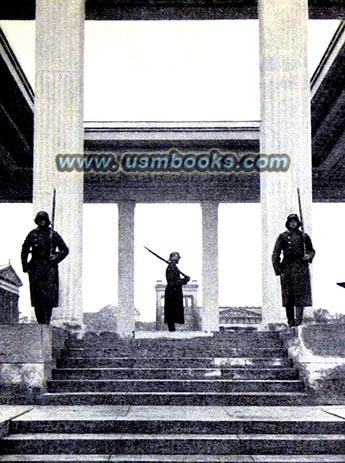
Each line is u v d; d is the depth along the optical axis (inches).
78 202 695.7
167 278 705.0
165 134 1267.2
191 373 467.5
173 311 699.4
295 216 532.7
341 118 1210.6
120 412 379.6
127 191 1517.0
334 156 1384.1
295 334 467.8
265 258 687.1
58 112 710.5
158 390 444.8
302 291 520.7
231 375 466.0
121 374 465.1
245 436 335.0
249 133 1270.9
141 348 506.0
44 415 364.5
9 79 1053.2
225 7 879.7
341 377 439.2
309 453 325.7
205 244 1508.4
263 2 729.0
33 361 434.9
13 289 2236.7
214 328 1475.1
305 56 717.3
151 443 326.3
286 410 394.6
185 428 343.6
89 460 308.2
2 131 1259.8
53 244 501.0
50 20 725.9
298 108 706.8
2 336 438.9
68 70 717.9
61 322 665.6
